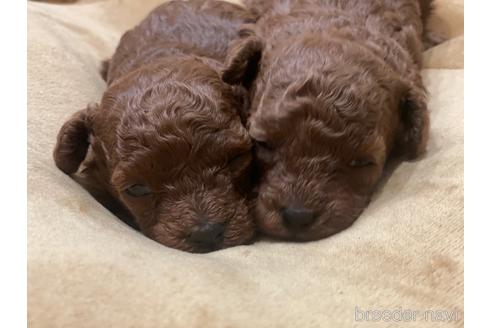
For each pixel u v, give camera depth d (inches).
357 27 11.6
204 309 7.9
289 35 11.5
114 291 8.0
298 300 8.2
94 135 10.7
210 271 8.5
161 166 9.8
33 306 7.9
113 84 11.0
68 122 10.7
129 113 10.0
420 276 8.5
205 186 9.9
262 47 11.2
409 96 10.6
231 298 8.1
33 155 10.5
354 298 8.2
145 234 10.2
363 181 10.0
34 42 13.3
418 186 9.9
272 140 9.9
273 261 9.0
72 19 16.5
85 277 8.1
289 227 9.6
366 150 9.8
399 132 10.7
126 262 8.4
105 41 16.0
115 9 18.0
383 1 12.7
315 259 8.9
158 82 10.4
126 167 9.9
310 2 12.6
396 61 11.1
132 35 13.9
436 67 13.7
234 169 10.1
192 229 9.6
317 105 9.6
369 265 8.6
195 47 13.0
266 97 10.1
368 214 9.8
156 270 8.4
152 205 10.0
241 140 10.0
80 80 13.1
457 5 16.1
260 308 8.0
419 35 13.4
